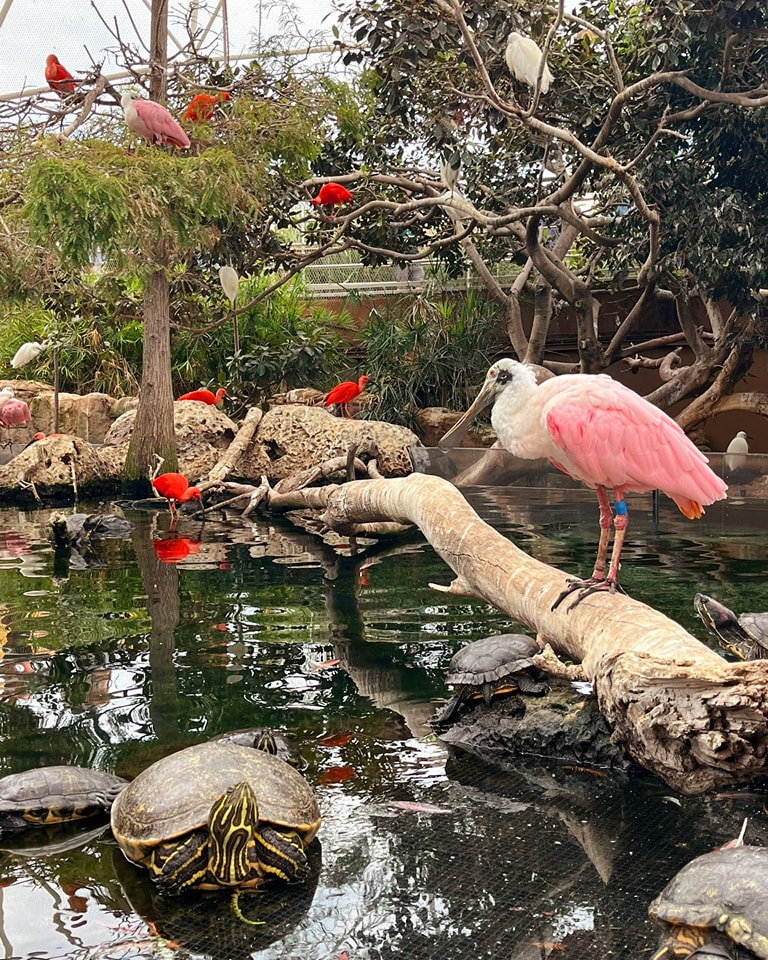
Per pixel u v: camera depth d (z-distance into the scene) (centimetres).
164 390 1018
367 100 1098
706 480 386
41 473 1007
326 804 327
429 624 530
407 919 256
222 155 899
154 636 512
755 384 1217
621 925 251
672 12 844
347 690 432
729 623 421
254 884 275
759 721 299
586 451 392
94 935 250
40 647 494
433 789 340
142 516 913
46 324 1379
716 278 958
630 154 970
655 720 314
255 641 503
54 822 315
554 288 1170
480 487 888
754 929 227
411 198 1143
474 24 888
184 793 283
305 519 888
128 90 898
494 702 394
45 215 820
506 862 287
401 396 1219
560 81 966
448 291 1349
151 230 873
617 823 313
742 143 953
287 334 1341
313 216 1115
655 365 1184
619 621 381
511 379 437
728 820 314
